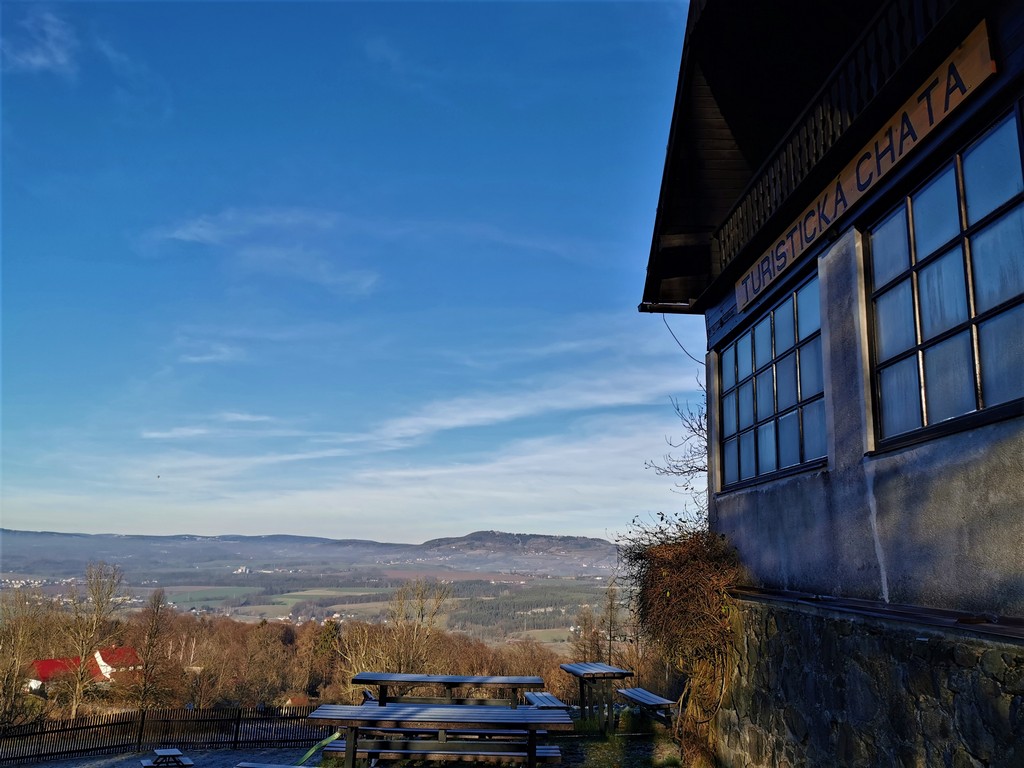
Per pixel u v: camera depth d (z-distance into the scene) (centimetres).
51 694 3809
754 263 705
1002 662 328
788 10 666
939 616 383
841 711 476
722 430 814
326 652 5844
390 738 867
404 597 3709
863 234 510
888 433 476
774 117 818
